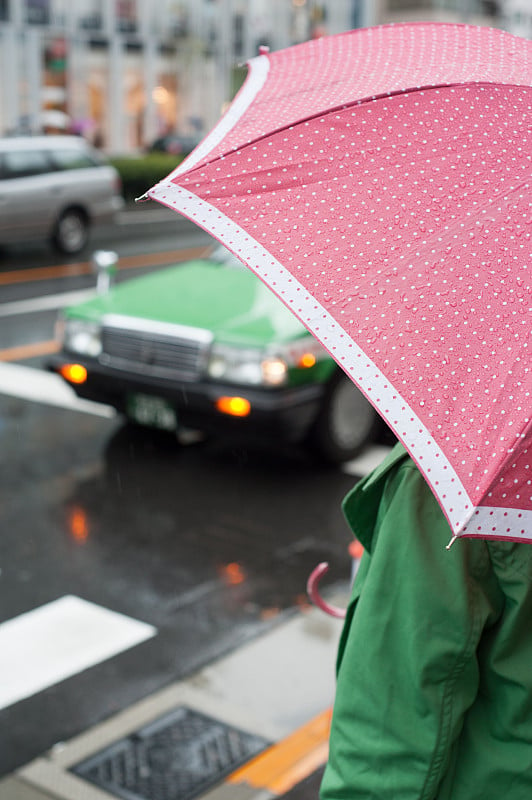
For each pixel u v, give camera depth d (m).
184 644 4.25
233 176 1.44
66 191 15.55
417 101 1.49
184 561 5.10
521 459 1.18
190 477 6.31
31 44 35.16
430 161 1.42
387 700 1.44
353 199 1.40
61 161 15.61
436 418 1.21
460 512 1.16
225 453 6.76
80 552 5.18
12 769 3.38
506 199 1.38
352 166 1.43
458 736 1.46
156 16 39.25
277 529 5.54
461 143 1.44
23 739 3.55
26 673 4.00
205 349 5.97
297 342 5.91
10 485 6.10
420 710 1.42
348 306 1.30
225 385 5.93
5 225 14.77
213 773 3.35
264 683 3.94
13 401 7.92
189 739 3.55
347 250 1.35
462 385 1.23
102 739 3.56
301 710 3.75
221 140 1.55
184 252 16.89
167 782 3.30
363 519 1.60
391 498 1.50
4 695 3.84
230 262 7.04
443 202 1.38
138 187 24.16
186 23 40.19
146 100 39.56
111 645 4.23
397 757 1.43
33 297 12.41
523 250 1.34
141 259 15.91
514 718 1.47
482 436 1.19
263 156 1.46
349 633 1.56
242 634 4.35
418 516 1.44
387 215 1.38
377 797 1.45
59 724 3.65
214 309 6.25
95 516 5.66
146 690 3.88
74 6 36.31
